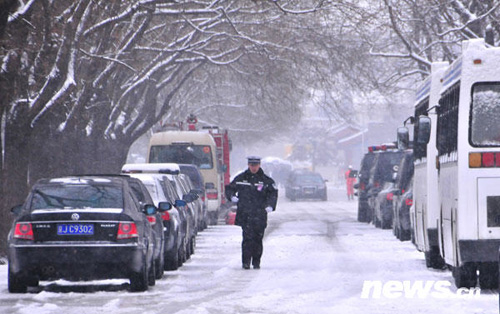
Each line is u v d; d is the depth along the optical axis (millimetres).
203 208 95875
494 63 40406
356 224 107562
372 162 112750
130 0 86312
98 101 103312
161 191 53594
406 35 114875
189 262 58188
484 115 40156
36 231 39469
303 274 48094
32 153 84188
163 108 124938
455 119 41250
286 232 91062
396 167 100750
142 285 40312
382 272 49094
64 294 39375
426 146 52938
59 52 71688
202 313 32531
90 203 40500
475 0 98562
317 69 127062
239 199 52375
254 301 36000
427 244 52188
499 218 39594
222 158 124938
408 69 130250
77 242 39344
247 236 52281
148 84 122562
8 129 69312
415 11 104688
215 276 48062
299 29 122062
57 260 39125
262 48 122188
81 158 102000
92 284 44281
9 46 62344
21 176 69938
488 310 33062
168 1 87312
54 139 86188
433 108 51344
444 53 112875
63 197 40750
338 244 72812
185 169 96562
